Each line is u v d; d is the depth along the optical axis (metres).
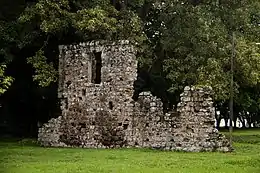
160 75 38.31
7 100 37.72
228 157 21.59
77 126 28.16
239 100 37.47
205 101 24.86
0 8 33.69
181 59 32.72
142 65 34.31
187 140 24.98
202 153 23.69
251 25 34.78
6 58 32.12
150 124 26.27
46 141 28.94
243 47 31.45
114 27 30.08
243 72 31.16
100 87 27.67
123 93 27.05
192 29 32.84
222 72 30.75
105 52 27.67
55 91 35.53
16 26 32.22
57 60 33.50
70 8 31.58
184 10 34.25
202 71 30.58
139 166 18.28
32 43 33.31
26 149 25.86
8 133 37.72
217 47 31.39
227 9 34.62
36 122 37.81
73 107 28.45
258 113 67.88
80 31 30.20
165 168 17.72
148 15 38.19
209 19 32.28
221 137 24.53
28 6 31.72
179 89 32.97
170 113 25.83
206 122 24.70
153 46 37.28
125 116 26.91
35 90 36.09
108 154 23.05
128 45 27.27
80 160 20.58
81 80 28.38
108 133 27.14
